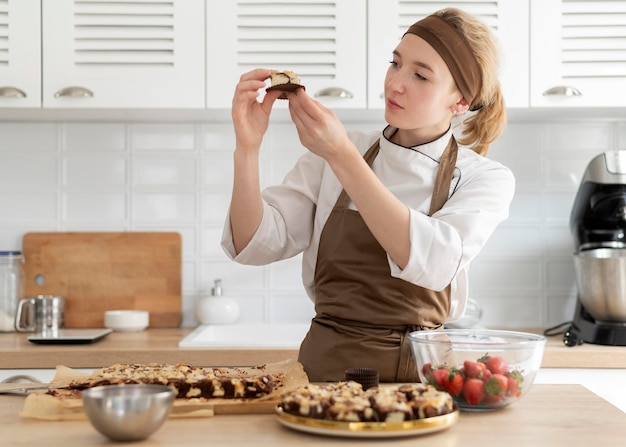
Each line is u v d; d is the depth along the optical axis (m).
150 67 2.32
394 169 1.59
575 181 2.69
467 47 1.51
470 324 2.45
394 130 1.63
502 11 2.32
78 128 2.65
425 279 1.33
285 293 2.67
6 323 2.48
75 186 2.65
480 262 2.68
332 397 1.02
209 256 2.66
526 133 2.69
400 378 1.46
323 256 1.55
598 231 2.41
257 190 1.47
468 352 1.13
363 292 1.49
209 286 2.67
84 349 2.12
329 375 1.47
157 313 2.63
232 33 2.32
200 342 2.17
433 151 1.57
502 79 2.32
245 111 1.38
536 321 2.68
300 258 2.67
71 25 2.31
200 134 2.67
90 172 2.65
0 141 2.64
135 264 2.64
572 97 2.33
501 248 2.69
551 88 2.32
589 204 2.40
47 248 2.63
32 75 2.31
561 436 0.99
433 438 0.98
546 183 2.69
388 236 1.30
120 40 2.32
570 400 1.20
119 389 1.02
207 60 2.32
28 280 2.62
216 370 1.27
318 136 1.25
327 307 1.52
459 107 1.58
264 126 1.42
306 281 1.68
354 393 1.05
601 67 2.33
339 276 1.52
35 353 2.10
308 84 2.32
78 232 2.64
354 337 1.47
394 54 1.53
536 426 1.04
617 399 2.11
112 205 2.66
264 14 2.32
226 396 1.12
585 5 2.33
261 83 1.35
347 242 1.51
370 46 2.32
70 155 2.65
